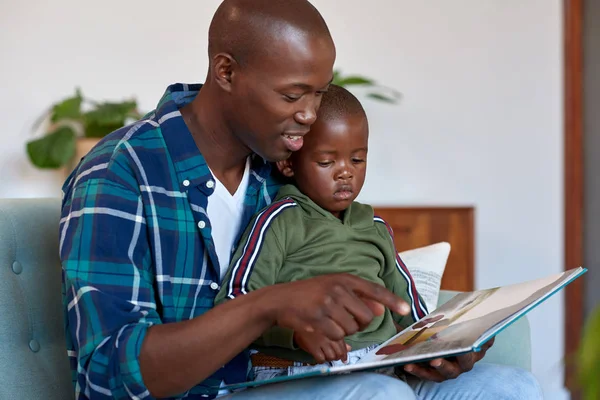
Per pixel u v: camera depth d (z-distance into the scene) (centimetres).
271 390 110
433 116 347
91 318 102
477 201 349
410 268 178
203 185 121
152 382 97
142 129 121
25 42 328
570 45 344
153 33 335
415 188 347
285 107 114
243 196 133
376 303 96
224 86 117
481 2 346
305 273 129
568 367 63
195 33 337
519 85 348
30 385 127
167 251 117
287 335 116
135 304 106
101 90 333
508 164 350
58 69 330
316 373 99
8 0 326
